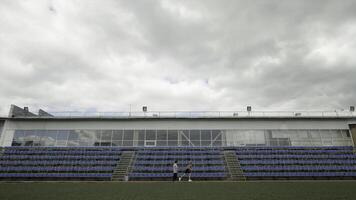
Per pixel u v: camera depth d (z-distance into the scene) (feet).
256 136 108.68
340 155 96.32
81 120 112.68
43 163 91.97
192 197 38.24
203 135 109.70
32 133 110.42
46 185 62.13
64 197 39.11
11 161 93.20
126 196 39.86
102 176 81.71
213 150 102.83
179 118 111.86
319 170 85.76
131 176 81.15
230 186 56.54
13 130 110.73
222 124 111.14
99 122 112.37
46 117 110.83
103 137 110.01
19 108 116.98
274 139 108.06
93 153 100.27
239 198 36.96
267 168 86.99
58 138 109.70
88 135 110.32
